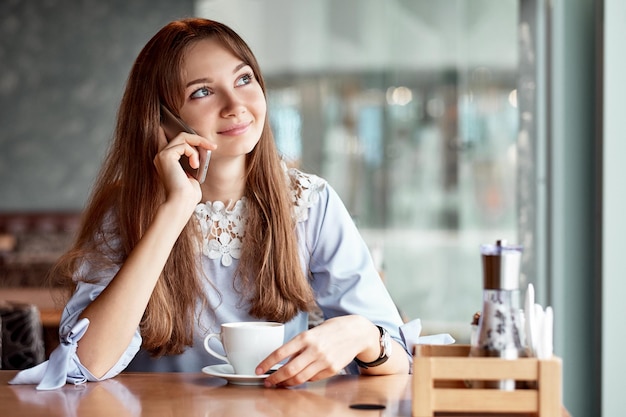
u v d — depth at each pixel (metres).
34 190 9.07
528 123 4.25
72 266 1.86
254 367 1.55
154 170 1.85
